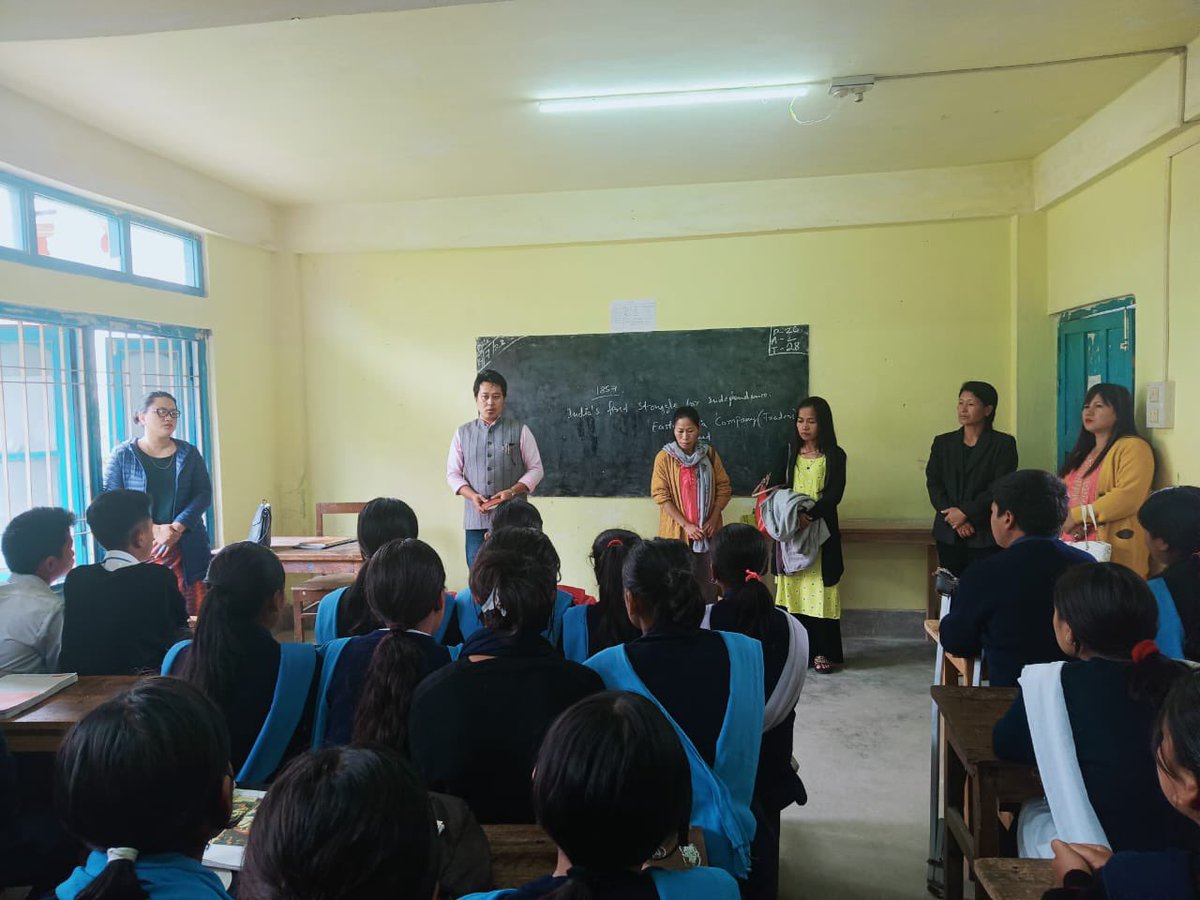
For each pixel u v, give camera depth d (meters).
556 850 1.22
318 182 4.57
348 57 2.89
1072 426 4.21
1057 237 4.29
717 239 4.82
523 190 4.81
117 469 3.61
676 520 4.20
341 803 0.68
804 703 3.62
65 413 3.59
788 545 4.08
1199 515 1.88
